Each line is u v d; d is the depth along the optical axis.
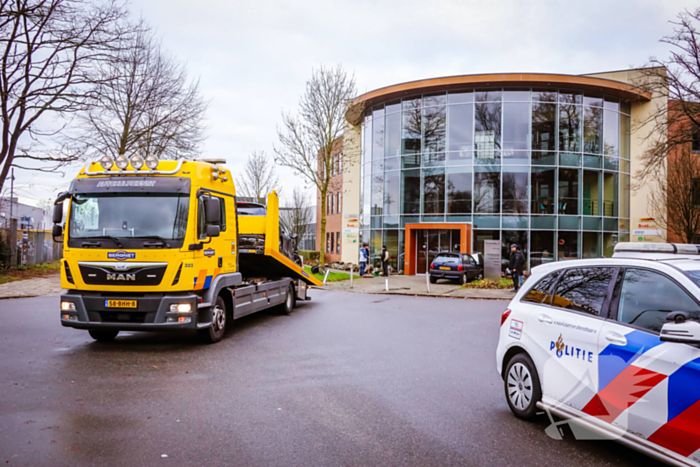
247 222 10.76
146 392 5.51
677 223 24.44
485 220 26.72
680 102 18.33
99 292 7.55
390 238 29.50
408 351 8.01
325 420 4.70
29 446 3.91
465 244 26.28
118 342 8.41
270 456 3.83
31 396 5.24
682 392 3.22
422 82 27.50
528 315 4.83
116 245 7.41
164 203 7.62
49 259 30.03
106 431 4.29
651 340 3.54
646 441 3.46
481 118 27.11
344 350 8.02
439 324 10.84
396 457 3.85
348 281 23.14
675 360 3.30
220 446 4.02
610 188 28.00
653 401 3.41
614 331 3.84
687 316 3.32
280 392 5.61
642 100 28.28
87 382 5.86
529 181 26.56
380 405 5.18
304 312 12.83
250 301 9.95
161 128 23.52
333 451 3.95
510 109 26.81
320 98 24.62
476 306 14.41
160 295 7.47
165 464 3.65
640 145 28.33
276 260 11.26
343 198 33.62
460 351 8.05
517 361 4.89
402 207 28.95
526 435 4.37
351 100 25.09
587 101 27.31
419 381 6.17
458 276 21.52
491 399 5.46
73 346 7.96
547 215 26.53
